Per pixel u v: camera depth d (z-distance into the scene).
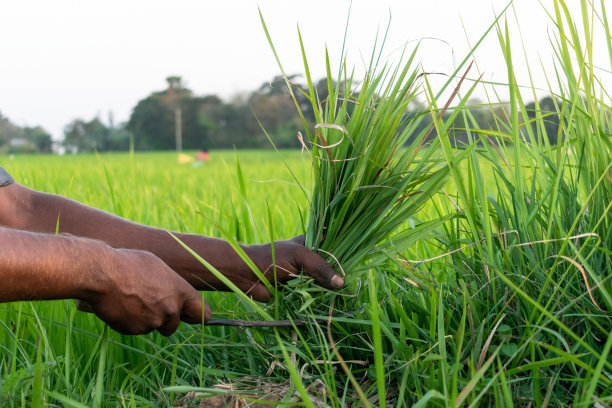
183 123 88.94
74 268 1.35
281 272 1.85
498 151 1.91
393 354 1.60
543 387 1.48
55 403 1.71
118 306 1.46
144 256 1.50
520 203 1.70
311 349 1.79
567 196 1.73
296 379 1.20
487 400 1.47
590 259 1.59
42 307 2.35
